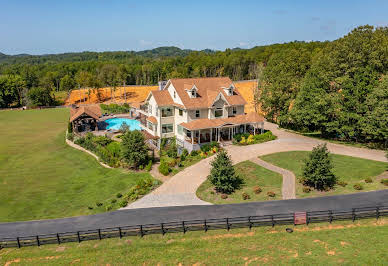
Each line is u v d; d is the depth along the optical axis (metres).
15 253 26.92
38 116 96.00
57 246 27.62
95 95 131.00
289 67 70.94
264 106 70.75
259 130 60.66
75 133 66.88
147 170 45.22
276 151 48.78
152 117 57.44
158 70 156.88
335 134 57.28
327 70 55.66
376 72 49.50
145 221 30.61
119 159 49.38
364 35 50.62
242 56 163.75
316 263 23.73
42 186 42.81
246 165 43.84
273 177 39.84
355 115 49.50
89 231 29.34
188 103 51.94
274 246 26.00
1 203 37.59
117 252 26.38
